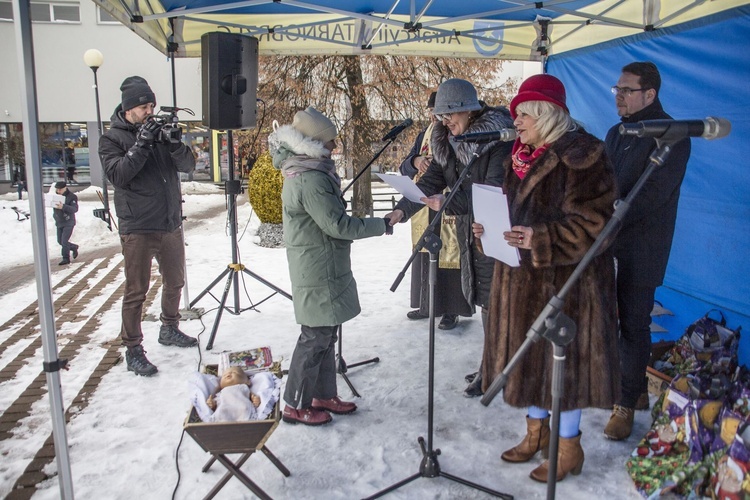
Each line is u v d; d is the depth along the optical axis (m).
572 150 2.22
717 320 3.54
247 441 2.32
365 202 10.60
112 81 20.88
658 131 1.74
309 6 3.79
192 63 20.86
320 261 2.92
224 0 4.33
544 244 2.18
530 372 2.36
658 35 3.96
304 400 3.13
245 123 4.43
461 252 3.40
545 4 3.84
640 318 2.87
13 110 21.02
